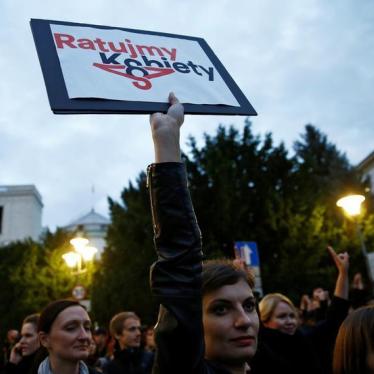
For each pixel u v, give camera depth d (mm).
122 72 1857
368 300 5633
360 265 16812
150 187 1439
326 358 3666
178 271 1337
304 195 16859
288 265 15586
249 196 16500
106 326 16688
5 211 40406
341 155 39125
